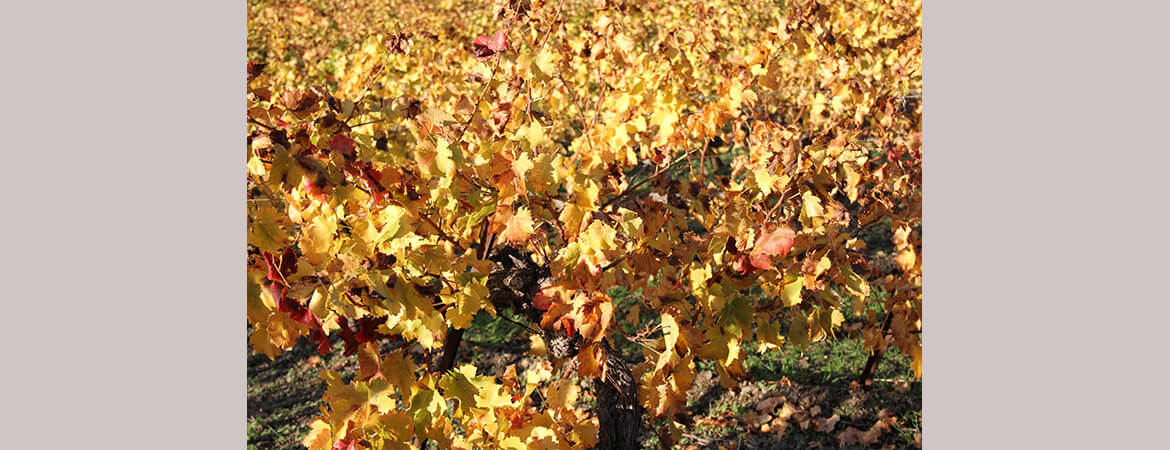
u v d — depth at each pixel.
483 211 2.07
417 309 1.80
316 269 1.72
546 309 1.97
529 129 2.08
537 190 2.01
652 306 2.24
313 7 4.69
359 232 1.84
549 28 2.52
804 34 2.90
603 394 2.24
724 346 2.04
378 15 4.71
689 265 2.20
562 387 2.20
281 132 1.75
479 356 3.91
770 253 1.96
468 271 2.04
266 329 1.72
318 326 1.73
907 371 3.58
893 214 2.74
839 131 2.85
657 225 2.31
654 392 2.29
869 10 3.27
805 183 2.13
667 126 2.72
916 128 2.97
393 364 1.88
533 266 2.29
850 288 2.12
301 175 1.73
